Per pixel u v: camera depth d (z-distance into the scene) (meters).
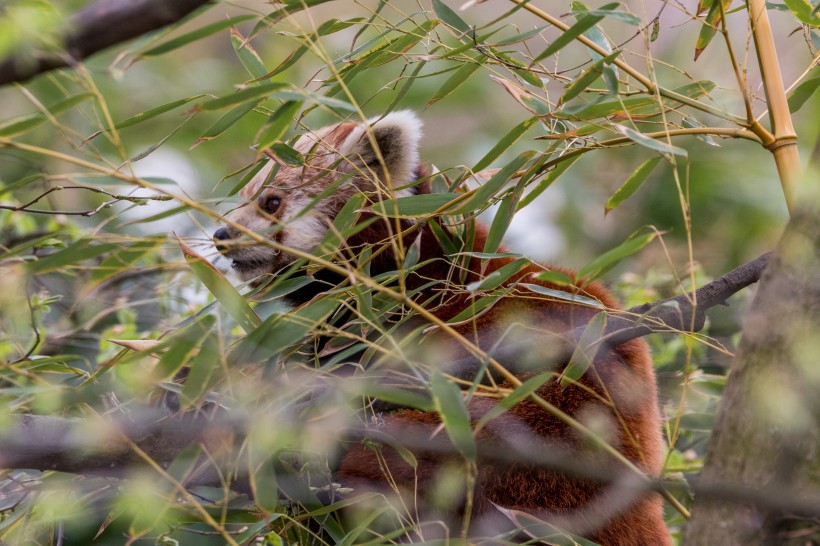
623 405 6.54
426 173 9.18
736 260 12.05
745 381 3.74
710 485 3.68
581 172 13.92
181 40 4.41
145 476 4.80
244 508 5.75
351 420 5.44
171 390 5.31
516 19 16.83
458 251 6.70
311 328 4.83
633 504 6.74
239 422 4.81
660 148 4.66
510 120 15.86
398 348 4.58
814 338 3.60
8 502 6.38
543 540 5.61
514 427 6.33
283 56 14.74
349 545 5.29
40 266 4.39
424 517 6.43
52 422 4.68
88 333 8.83
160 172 12.82
